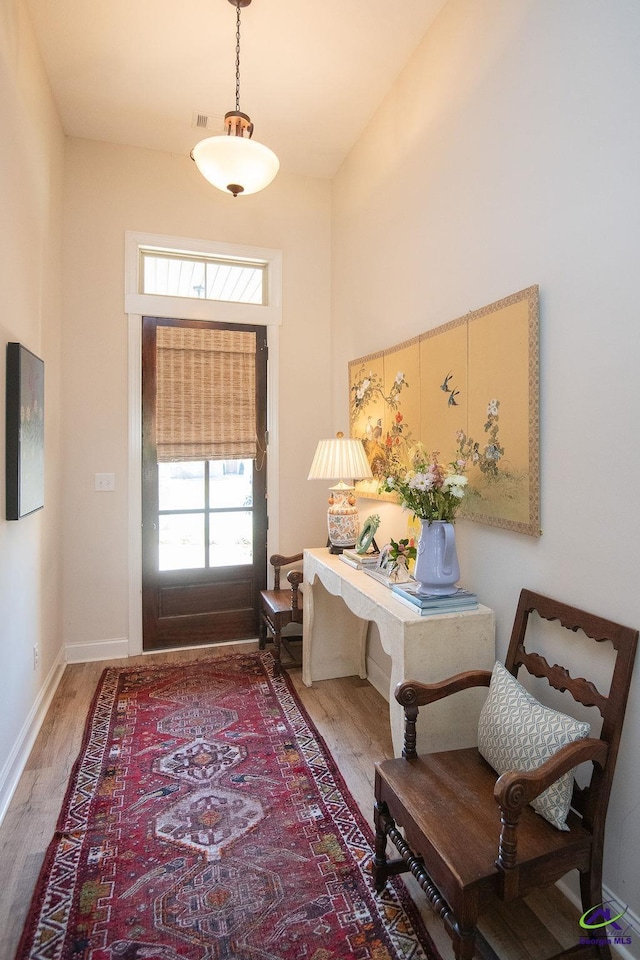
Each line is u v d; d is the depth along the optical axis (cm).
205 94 295
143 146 346
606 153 151
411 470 249
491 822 137
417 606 197
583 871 135
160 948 140
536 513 178
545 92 175
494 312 197
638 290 142
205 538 366
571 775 138
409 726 168
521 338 183
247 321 372
